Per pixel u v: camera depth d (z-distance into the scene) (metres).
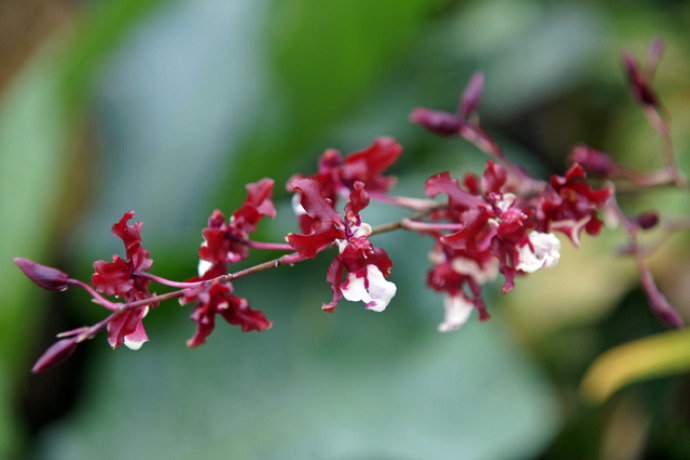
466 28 0.92
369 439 0.60
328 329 0.65
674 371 0.64
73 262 0.76
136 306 0.38
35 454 0.66
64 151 0.79
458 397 0.61
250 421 0.63
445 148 0.82
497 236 0.39
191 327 0.66
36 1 0.94
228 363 0.65
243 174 0.79
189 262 0.62
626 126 0.85
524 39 0.90
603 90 0.92
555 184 0.40
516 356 0.63
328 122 0.81
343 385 0.64
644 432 0.70
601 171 0.45
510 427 0.59
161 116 0.83
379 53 0.79
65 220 0.79
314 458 0.60
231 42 0.82
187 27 0.85
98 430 0.65
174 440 0.64
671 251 0.73
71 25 0.96
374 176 0.43
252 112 0.78
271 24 0.76
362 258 0.38
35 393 0.72
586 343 0.75
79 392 0.72
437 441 0.59
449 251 0.42
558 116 0.95
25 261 0.38
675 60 0.87
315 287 0.67
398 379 0.63
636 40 0.89
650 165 0.81
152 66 0.84
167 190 0.79
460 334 0.64
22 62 0.95
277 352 0.65
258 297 0.66
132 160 0.82
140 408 0.65
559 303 0.76
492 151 0.44
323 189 0.43
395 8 0.75
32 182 0.73
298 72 0.77
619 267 0.74
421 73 0.89
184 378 0.65
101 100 0.84
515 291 0.77
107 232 0.77
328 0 0.72
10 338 0.68
